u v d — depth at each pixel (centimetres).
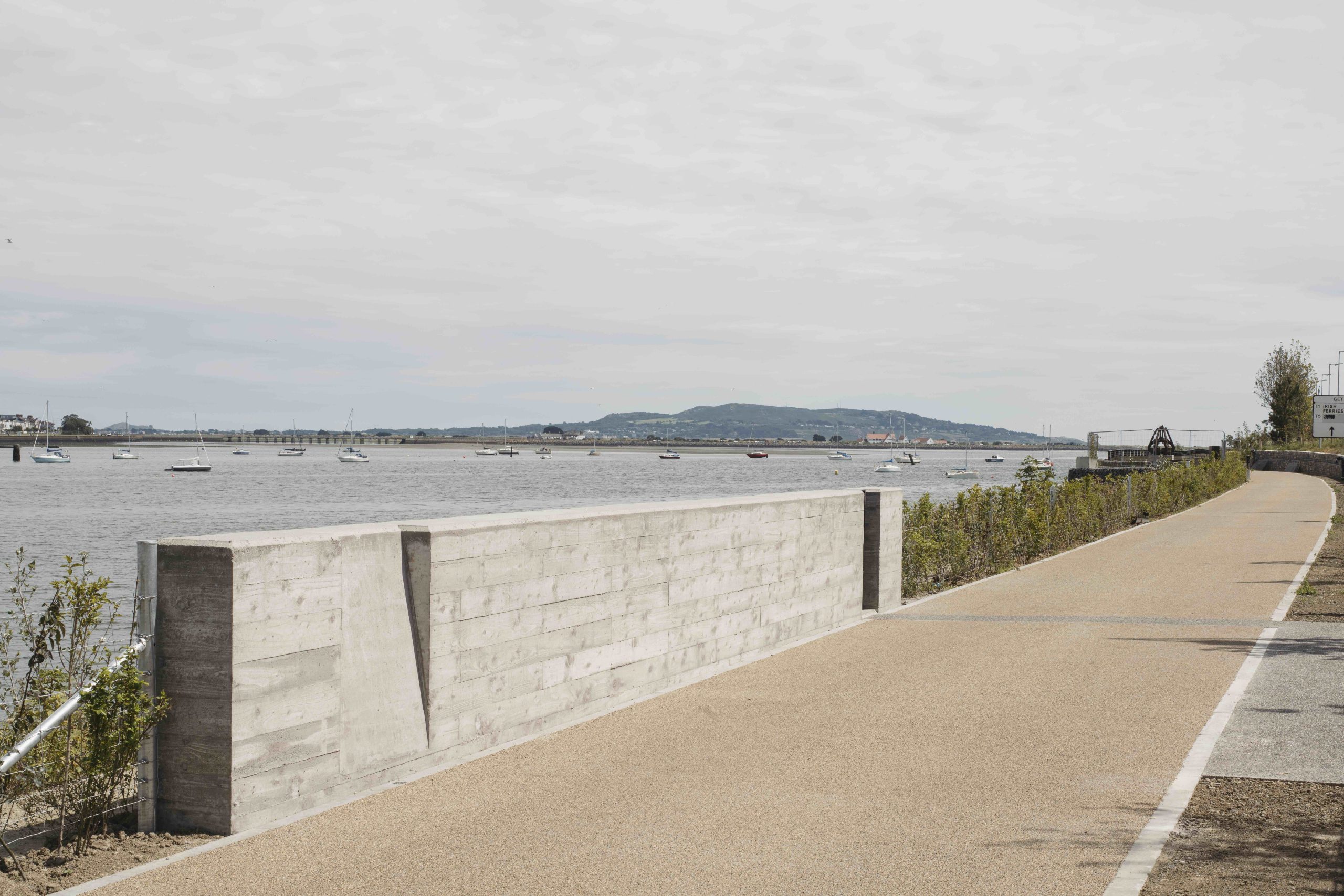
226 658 545
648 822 571
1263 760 684
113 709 529
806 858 519
